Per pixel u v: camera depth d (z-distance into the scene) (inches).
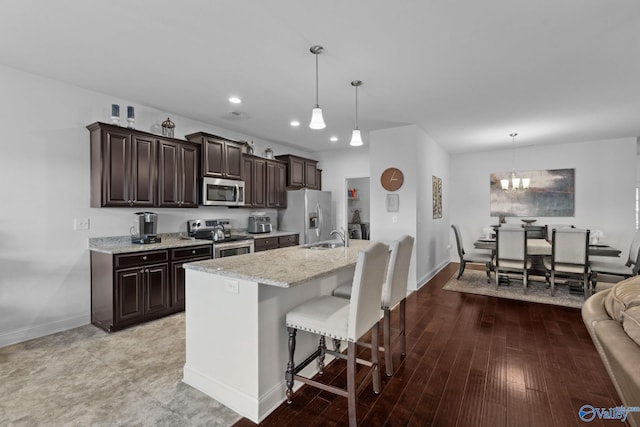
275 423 69.7
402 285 95.0
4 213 109.0
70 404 75.2
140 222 138.4
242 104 146.6
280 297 78.3
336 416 71.9
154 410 73.3
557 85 123.8
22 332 112.0
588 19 81.6
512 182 213.0
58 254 121.0
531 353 101.5
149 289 128.5
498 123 176.1
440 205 237.1
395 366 94.0
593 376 87.5
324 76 116.6
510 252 172.1
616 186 212.2
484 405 75.3
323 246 129.0
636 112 155.9
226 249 159.3
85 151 128.3
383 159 189.5
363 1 75.5
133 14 80.4
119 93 133.1
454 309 145.9
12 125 110.4
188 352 84.4
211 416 71.6
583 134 200.2
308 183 240.8
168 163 145.5
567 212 226.7
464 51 98.6
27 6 76.9
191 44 94.8
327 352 86.8
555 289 177.3
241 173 180.5
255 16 81.3
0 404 75.0
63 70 112.1
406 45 95.1
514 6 76.9
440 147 235.5
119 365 93.8
